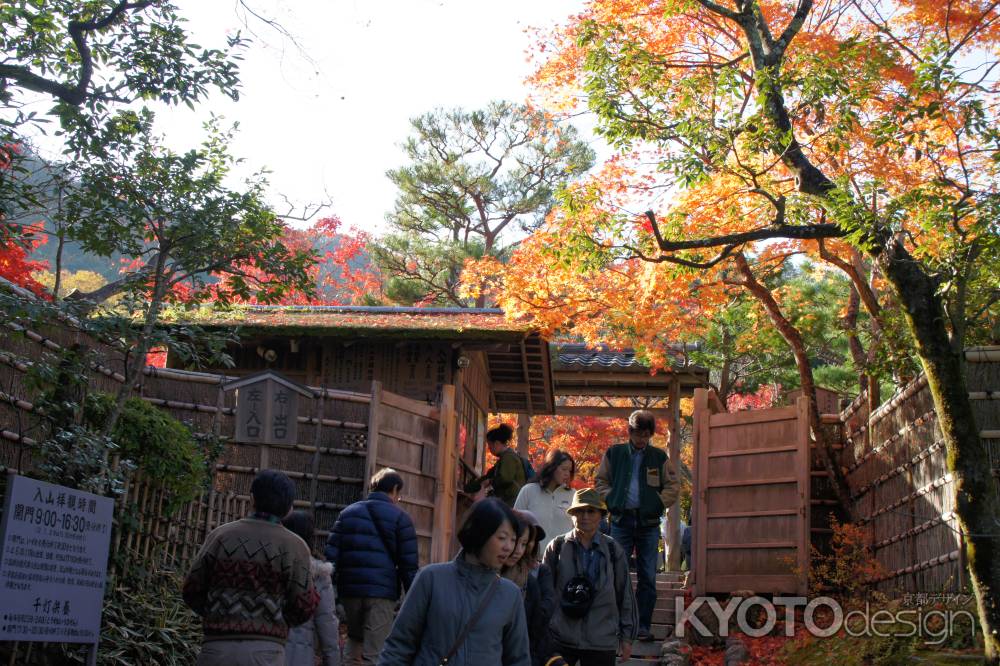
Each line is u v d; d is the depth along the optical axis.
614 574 7.03
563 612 6.81
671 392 19.22
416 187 29.28
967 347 9.50
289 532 5.28
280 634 5.11
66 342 8.60
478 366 17.36
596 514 6.98
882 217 8.51
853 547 11.85
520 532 4.48
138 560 8.85
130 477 8.59
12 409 7.77
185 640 8.59
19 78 7.27
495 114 29.00
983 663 8.02
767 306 13.16
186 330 8.60
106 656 7.64
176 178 8.38
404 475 12.37
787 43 9.48
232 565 5.06
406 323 14.73
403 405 12.48
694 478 12.62
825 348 19.52
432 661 4.25
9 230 7.61
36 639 5.96
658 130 9.57
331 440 12.27
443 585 4.36
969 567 8.15
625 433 26.06
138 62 7.55
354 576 7.74
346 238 30.25
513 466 10.99
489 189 28.81
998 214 7.89
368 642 7.67
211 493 10.32
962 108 8.58
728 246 9.47
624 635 7.04
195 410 11.45
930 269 8.65
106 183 8.05
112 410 8.02
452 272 29.59
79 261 24.12
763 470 12.09
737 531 12.16
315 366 15.17
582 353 19.52
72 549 6.27
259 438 11.20
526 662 4.44
